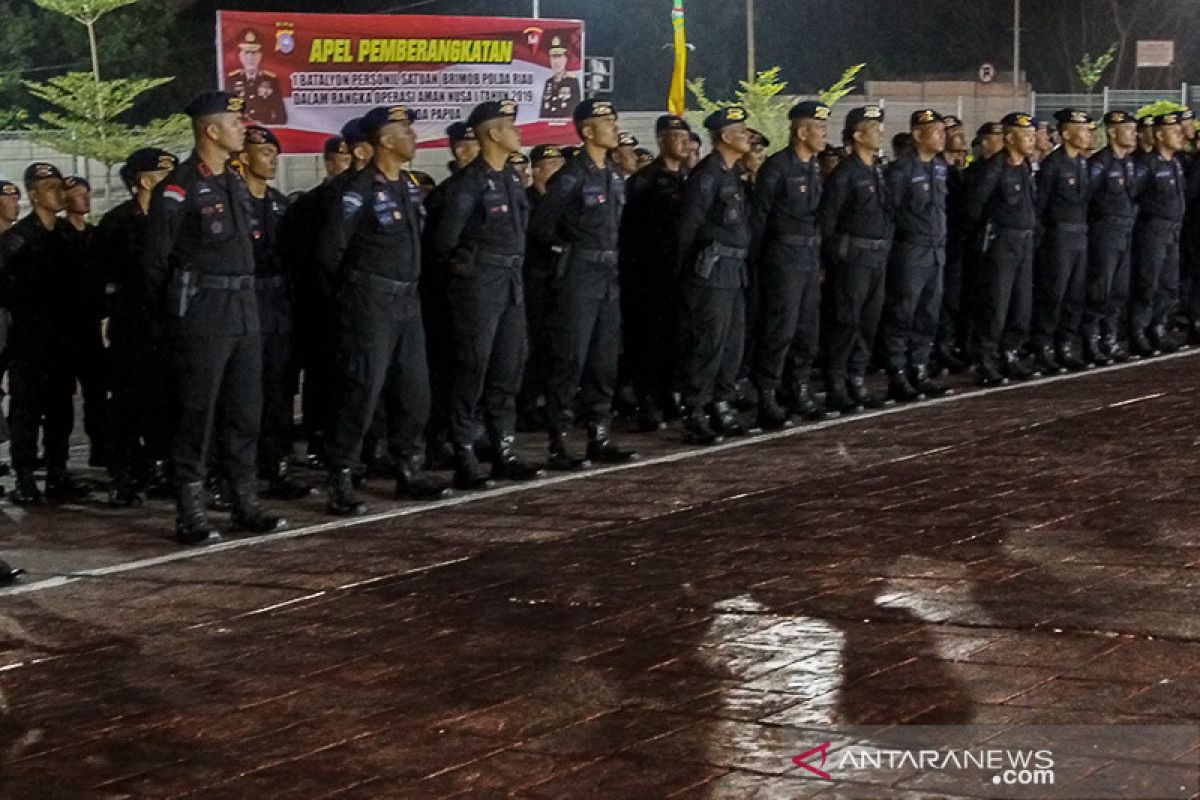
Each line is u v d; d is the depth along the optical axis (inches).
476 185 395.5
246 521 362.0
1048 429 436.1
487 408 410.9
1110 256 561.6
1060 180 541.6
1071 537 314.0
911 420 466.6
